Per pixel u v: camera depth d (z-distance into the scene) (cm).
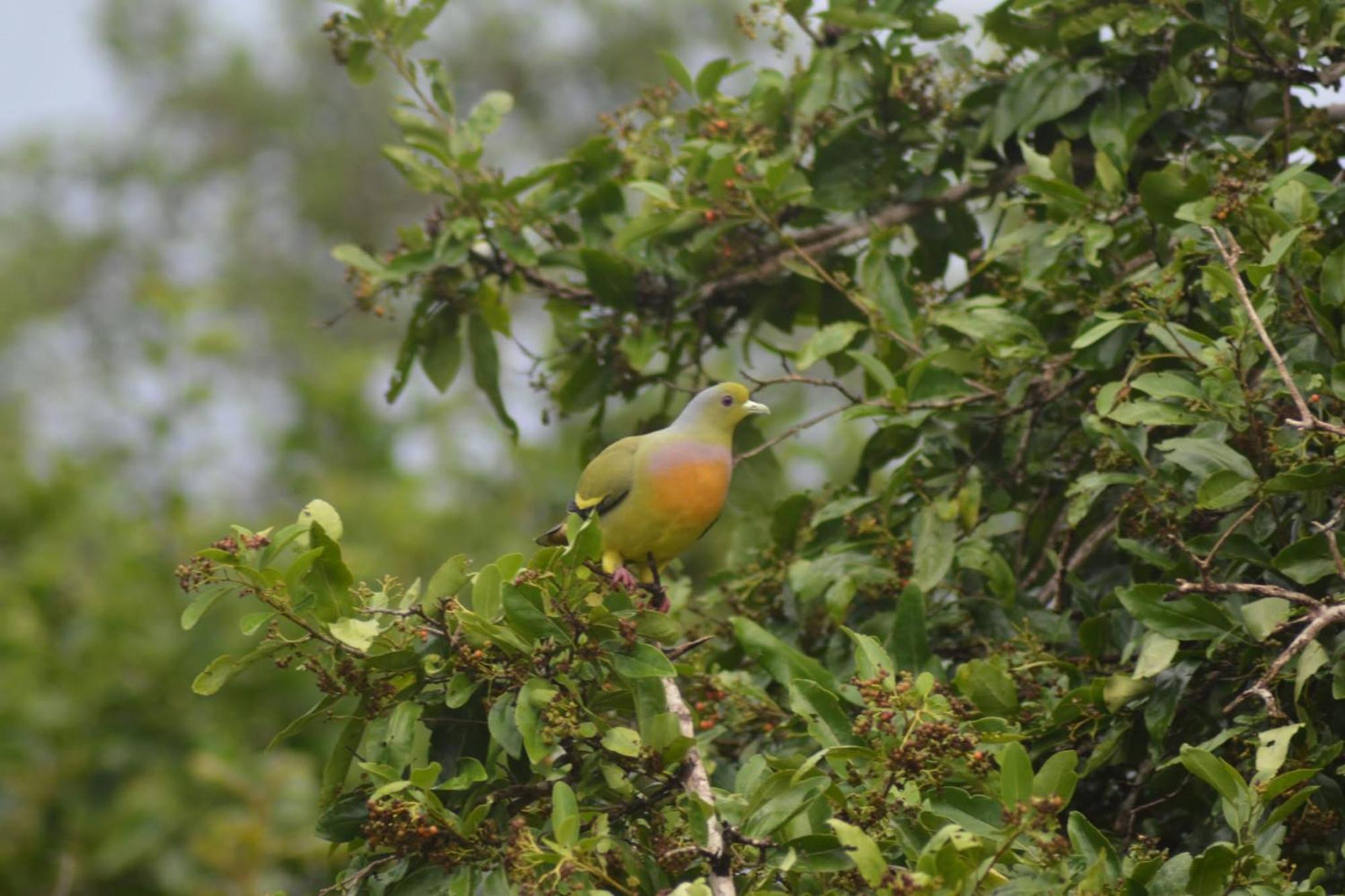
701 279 1246
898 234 1122
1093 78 1127
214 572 748
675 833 730
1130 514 937
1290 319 880
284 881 1577
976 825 693
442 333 1289
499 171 1241
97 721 1681
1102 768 955
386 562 1923
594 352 1285
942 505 1012
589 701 772
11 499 1939
